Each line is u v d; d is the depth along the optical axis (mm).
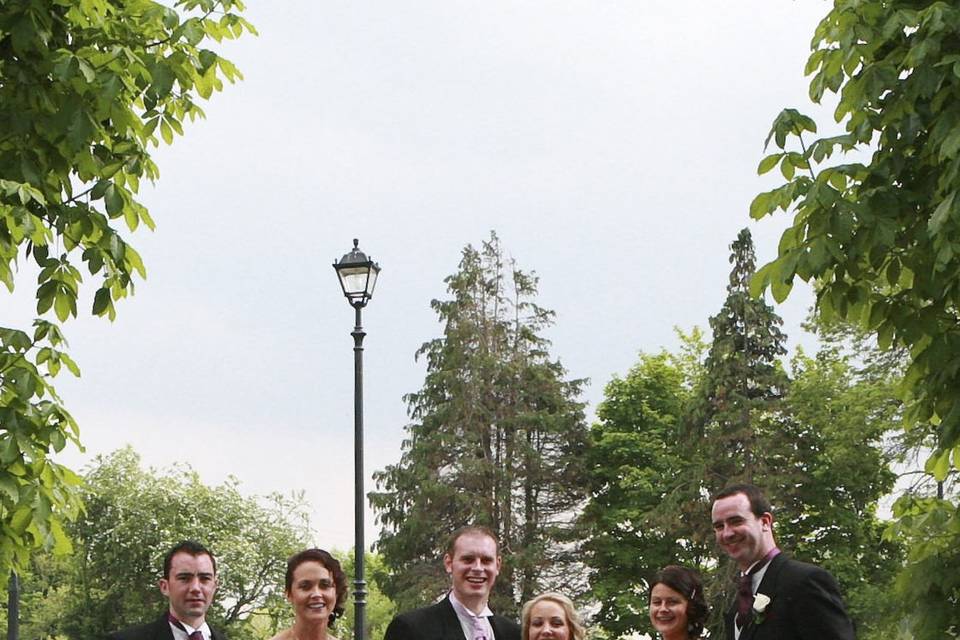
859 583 49969
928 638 12492
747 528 8430
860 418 42125
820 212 10117
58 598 66500
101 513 65000
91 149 11297
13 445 10445
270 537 64500
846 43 10664
